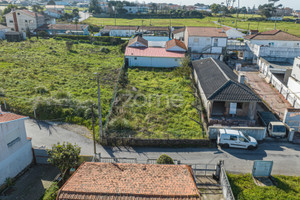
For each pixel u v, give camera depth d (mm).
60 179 19312
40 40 66000
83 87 37281
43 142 24734
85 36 68938
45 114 29578
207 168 21250
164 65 48562
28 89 35250
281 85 36656
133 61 48500
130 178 15172
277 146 24750
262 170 19688
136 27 81562
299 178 19781
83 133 26641
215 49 52188
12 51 53906
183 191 13977
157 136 25297
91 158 20734
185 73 41750
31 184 19562
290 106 32938
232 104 28266
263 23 127062
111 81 40281
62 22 108812
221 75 32031
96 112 29156
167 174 15711
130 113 29359
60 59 50438
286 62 49531
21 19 78938
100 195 13602
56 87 36719
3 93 33219
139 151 23578
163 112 30094
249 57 54250
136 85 38344
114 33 79875
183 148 24156
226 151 23766
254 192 17938
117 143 24484
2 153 18594
